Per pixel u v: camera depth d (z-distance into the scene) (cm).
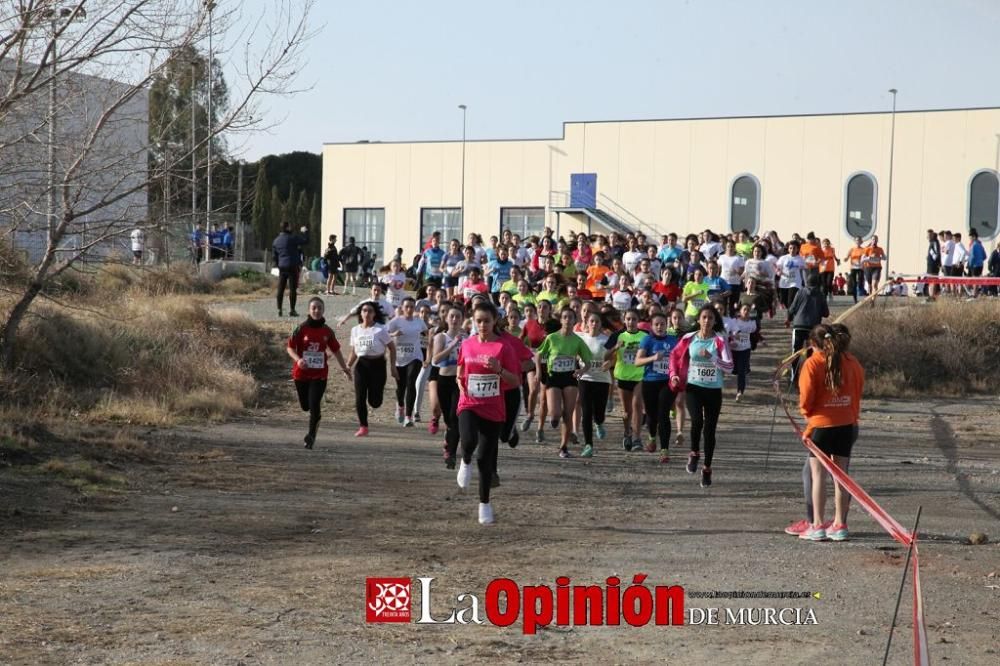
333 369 2230
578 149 5272
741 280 2588
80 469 1136
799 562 859
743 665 612
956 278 2472
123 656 606
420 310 1688
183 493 1100
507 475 1277
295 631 662
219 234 3091
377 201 5709
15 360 1638
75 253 1605
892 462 1420
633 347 1470
